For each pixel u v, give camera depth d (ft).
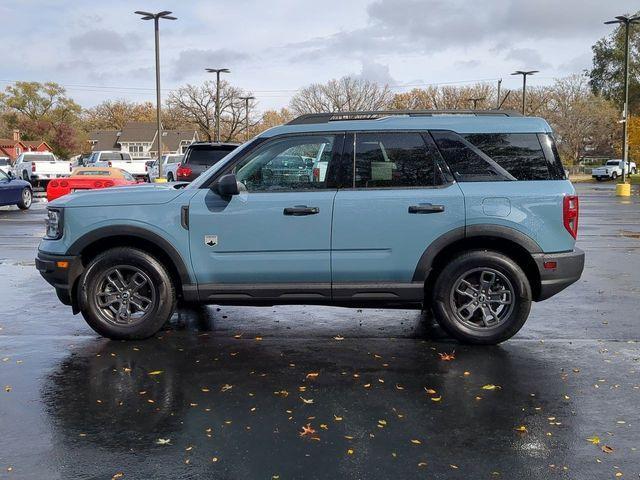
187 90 226.79
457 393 15.69
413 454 12.43
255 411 14.61
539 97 273.54
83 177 64.54
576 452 12.52
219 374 17.20
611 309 24.36
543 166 19.26
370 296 19.39
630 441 13.01
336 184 19.34
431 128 19.34
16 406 14.92
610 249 40.73
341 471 11.76
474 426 13.74
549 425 13.79
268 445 12.85
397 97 301.84
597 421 13.99
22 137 323.98
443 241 19.02
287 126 19.71
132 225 19.43
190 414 14.44
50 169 124.26
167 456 12.39
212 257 19.42
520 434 13.33
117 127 396.16
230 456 12.38
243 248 19.31
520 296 19.19
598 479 11.47
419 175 19.26
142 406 14.92
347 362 18.21
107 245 20.31
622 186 109.91
